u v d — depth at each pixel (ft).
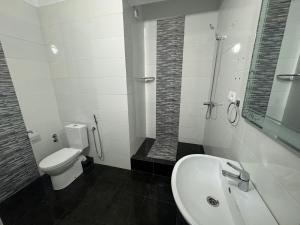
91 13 5.33
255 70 2.66
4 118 5.13
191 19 6.59
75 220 4.54
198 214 2.35
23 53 5.59
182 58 7.18
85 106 6.64
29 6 5.65
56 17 5.77
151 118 8.64
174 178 2.68
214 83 5.95
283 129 1.92
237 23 3.69
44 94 6.48
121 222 4.46
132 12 5.87
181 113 8.04
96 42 5.60
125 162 6.89
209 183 3.02
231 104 3.86
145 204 5.06
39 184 6.06
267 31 2.34
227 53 4.41
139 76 7.14
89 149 7.31
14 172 5.51
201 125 7.89
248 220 1.95
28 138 5.92
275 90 2.17
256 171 2.52
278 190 1.95
